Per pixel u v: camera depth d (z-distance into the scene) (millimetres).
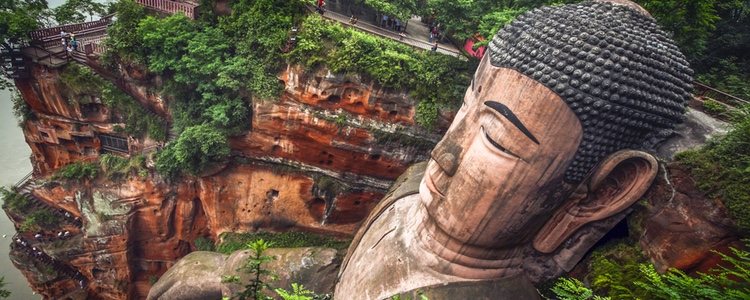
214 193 21609
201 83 19312
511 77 9117
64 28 22547
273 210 21781
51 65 20531
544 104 8727
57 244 23609
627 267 9883
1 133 43375
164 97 20688
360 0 21109
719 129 10125
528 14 9914
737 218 8531
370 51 17609
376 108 18141
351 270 12133
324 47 17672
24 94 21828
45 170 24828
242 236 22234
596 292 9977
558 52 8773
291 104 18719
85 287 24953
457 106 17594
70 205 23062
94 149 22938
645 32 9164
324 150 19750
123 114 21469
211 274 15219
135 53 19734
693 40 14570
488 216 9812
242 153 20781
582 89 8531
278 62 18234
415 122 18172
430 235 10898
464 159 9969
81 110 21469
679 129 10031
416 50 18219
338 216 21516
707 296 6234
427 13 20891
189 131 19344
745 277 6555
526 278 11211
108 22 24281
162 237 23219
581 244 10703
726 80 15422
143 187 21547
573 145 8938
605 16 9211
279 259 14312
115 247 22750
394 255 11305
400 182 14250
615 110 8609
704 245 9094
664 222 9648
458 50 20766
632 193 9711
